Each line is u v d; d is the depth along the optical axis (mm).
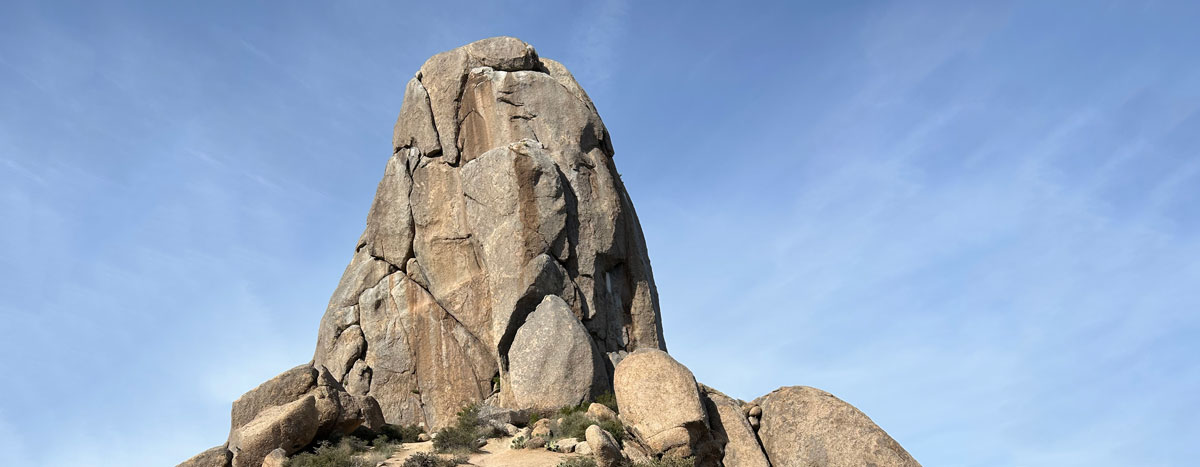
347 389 49031
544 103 50688
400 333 49500
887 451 35344
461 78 51875
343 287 51812
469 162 49656
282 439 37594
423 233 50250
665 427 35625
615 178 51469
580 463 33062
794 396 37406
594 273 47281
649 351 37719
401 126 52875
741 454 36312
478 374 47281
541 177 47344
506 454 35719
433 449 37500
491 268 46781
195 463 37406
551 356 42938
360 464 35594
